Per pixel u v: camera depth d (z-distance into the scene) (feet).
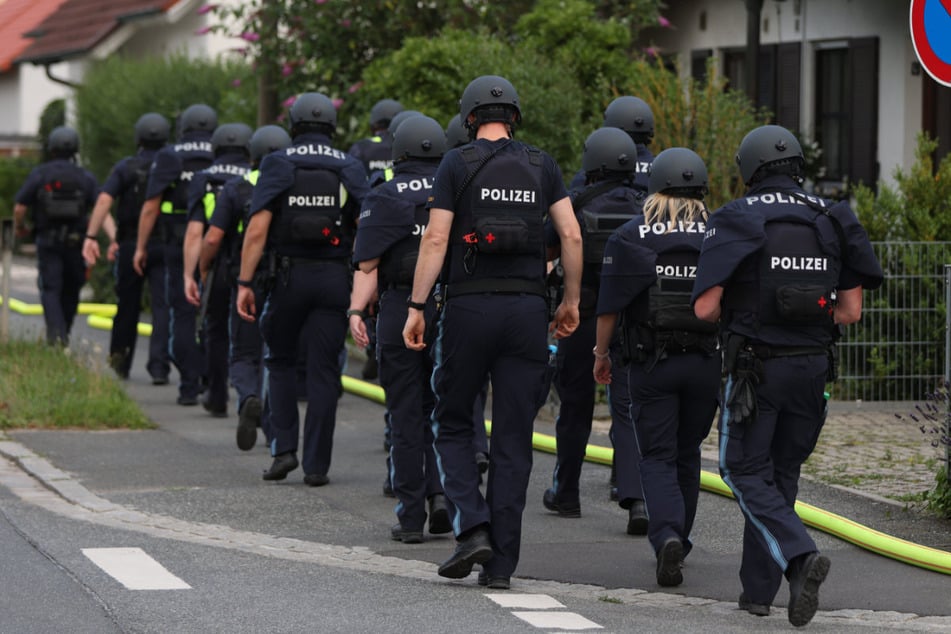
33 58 270.46
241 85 174.09
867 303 109.29
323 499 80.89
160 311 124.16
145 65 195.11
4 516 75.56
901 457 91.15
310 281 81.30
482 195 60.70
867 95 144.77
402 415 70.69
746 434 57.77
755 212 57.31
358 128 145.18
